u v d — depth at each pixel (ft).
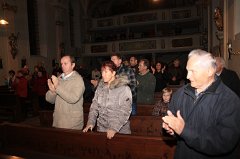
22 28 44.16
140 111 15.81
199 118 5.65
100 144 9.68
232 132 5.12
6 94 27.48
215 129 5.27
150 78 15.98
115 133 9.25
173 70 26.68
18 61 42.47
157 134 13.34
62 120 10.92
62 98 10.54
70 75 10.93
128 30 72.33
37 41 50.21
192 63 5.58
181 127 5.34
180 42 63.16
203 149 5.21
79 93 10.52
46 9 51.52
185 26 73.10
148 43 65.57
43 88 29.78
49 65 51.47
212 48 35.01
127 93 8.91
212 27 34.50
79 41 67.00
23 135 11.87
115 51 67.87
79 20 66.74
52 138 10.96
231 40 22.39
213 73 5.60
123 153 9.27
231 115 5.24
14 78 31.40
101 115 9.40
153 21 68.49
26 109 29.09
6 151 12.12
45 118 17.76
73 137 10.32
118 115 8.86
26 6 45.37
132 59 17.85
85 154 10.10
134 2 75.82
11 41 40.14
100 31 76.54
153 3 74.13
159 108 13.74
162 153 8.65
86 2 68.59
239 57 19.07
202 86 5.79
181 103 6.12
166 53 71.67
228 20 23.98
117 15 71.67
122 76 9.29
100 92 9.48
